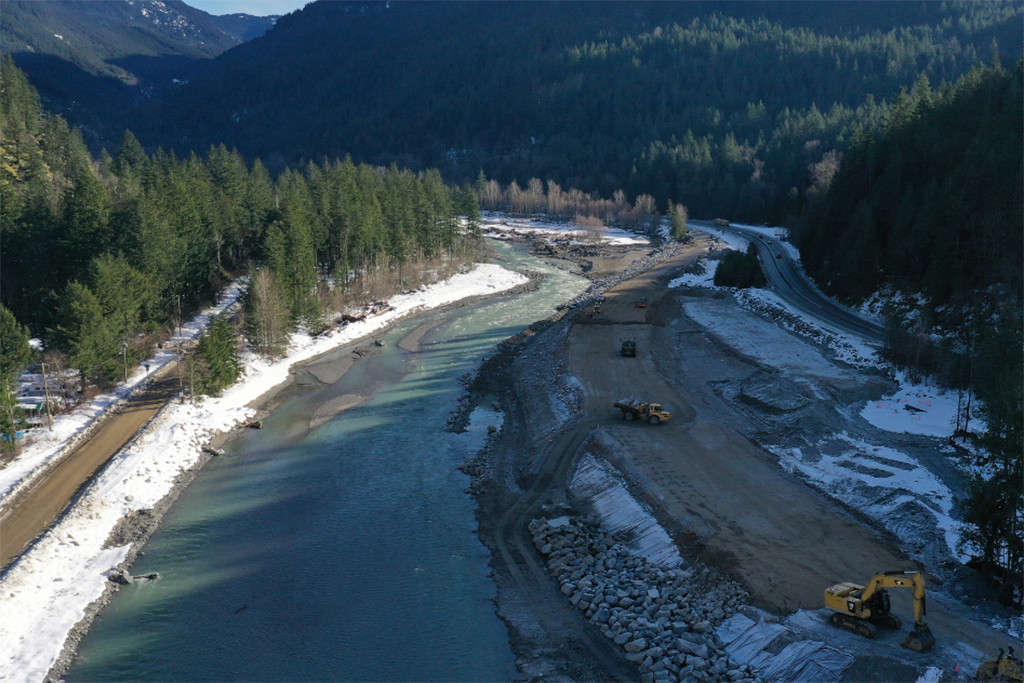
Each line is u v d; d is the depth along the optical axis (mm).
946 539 39906
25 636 35469
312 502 50531
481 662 33688
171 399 69500
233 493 52156
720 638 33625
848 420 60406
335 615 37281
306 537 45562
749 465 52344
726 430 59656
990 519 34844
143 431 61625
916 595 29828
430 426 65500
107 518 47406
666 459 53156
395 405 71438
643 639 34031
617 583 39344
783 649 31328
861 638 31203
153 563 42500
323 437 63125
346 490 52406
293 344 92438
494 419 67812
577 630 35875
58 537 43812
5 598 37594
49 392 68000
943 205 86688
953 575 36500
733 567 38219
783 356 80500
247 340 88375
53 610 37625
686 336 91438
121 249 88688
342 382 79438
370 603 38375
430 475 54938
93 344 69688
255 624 36562
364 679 32531
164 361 81875
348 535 45812
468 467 56000
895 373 71812
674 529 43312
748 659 31766
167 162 156000
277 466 57000
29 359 62375
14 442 55719
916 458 51656
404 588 39844
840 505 45656
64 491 50438
